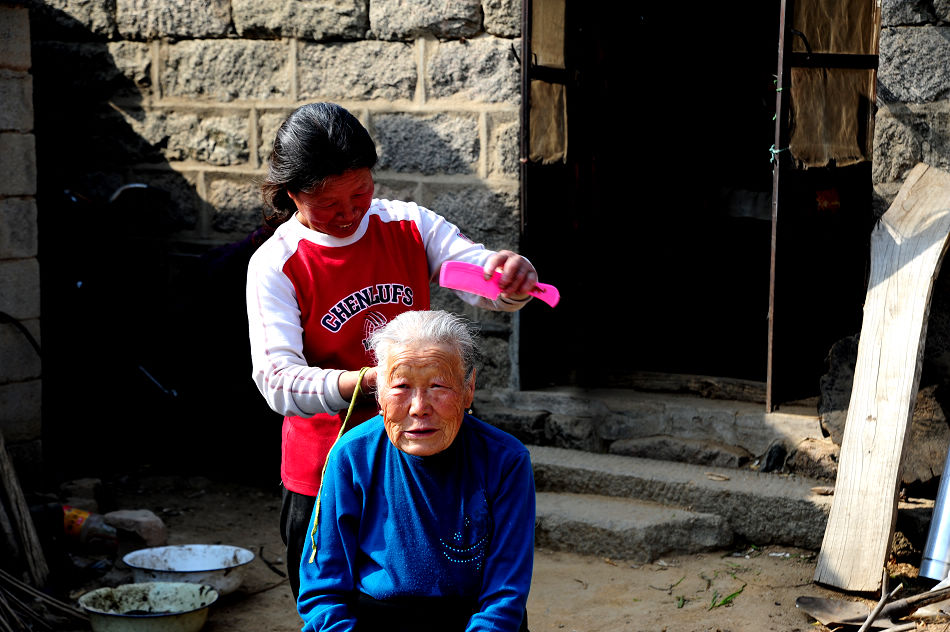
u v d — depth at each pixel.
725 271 7.82
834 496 4.54
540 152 5.44
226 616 4.38
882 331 4.64
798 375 5.34
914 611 3.91
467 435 2.44
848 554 4.41
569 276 5.90
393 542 2.38
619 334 6.71
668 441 5.45
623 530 4.89
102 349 6.59
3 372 5.39
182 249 6.62
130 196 6.64
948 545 4.21
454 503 2.39
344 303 2.70
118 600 4.25
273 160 2.56
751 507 4.95
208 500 5.82
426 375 2.31
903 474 4.72
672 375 5.88
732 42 7.83
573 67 5.74
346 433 2.47
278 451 6.09
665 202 7.78
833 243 5.25
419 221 2.85
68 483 5.54
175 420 6.59
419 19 5.75
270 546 5.16
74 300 6.50
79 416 6.77
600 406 5.65
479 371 5.93
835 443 5.07
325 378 2.54
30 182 5.44
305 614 2.41
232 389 6.04
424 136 5.86
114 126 6.67
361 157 2.51
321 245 2.67
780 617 4.23
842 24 5.01
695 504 5.08
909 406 4.45
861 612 4.14
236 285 5.73
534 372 5.87
